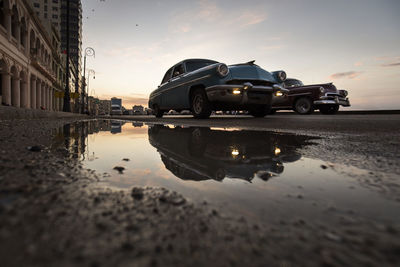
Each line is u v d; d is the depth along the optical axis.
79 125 4.17
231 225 0.48
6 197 0.59
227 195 0.67
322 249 0.40
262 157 1.25
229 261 0.36
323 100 9.56
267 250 0.39
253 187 0.74
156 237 0.43
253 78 5.20
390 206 0.59
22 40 19.55
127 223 0.48
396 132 2.41
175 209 0.56
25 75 19.83
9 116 4.68
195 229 0.47
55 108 36.00
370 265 0.35
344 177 0.86
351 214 0.54
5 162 0.97
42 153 1.24
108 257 0.36
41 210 0.52
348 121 4.25
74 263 0.34
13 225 0.44
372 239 0.43
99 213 0.52
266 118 5.96
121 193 0.66
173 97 6.92
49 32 30.22
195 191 0.70
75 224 0.46
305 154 1.32
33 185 0.69
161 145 1.70
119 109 41.50
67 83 18.06
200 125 3.92
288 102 10.53
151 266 0.34
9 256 0.34
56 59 35.16
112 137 2.24
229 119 5.64
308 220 0.51
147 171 0.93
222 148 1.54
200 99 5.86
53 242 0.39
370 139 1.94
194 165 1.06
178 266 0.35
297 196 0.66
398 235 0.44
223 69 5.08
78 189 0.68
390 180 0.82
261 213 0.55
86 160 1.12
